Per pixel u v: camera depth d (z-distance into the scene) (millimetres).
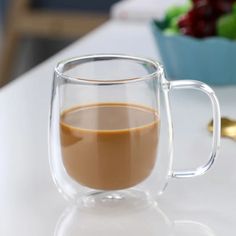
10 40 2182
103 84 571
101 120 569
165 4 1396
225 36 920
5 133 755
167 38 902
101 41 1154
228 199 607
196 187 629
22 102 854
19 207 596
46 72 975
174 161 684
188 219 575
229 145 715
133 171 579
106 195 596
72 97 580
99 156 572
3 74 2197
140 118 576
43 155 699
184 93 886
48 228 563
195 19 934
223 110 826
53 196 616
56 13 2139
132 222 568
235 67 894
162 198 609
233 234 553
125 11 1339
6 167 671
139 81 576
